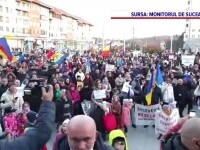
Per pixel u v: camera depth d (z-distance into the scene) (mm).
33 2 92500
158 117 10844
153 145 10156
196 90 14711
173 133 2533
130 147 9883
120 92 13617
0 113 8016
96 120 9836
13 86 9852
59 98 11070
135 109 12289
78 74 16281
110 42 38938
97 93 10586
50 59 28781
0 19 78375
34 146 2285
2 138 2404
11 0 82188
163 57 39781
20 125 7684
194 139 2074
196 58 30391
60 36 114938
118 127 10555
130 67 23484
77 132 2037
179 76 17500
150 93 12258
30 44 83125
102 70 21516
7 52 16328
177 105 13469
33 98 10875
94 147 2568
